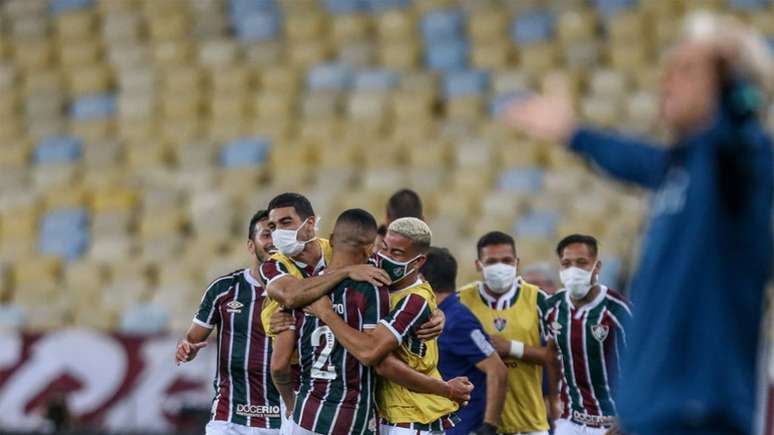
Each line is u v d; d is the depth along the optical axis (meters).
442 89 75.25
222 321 26.75
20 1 85.62
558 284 40.81
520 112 13.02
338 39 80.12
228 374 26.84
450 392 22.17
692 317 12.50
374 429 22.52
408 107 73.94
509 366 28.42
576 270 26.39
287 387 22.95
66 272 67.44
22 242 70.75
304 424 22.14
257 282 26.69
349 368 22.08
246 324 26.59
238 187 71.81
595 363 27.19
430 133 72.38
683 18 75.44
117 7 84.69
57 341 48.56
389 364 21.78
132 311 63.66
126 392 47.44
